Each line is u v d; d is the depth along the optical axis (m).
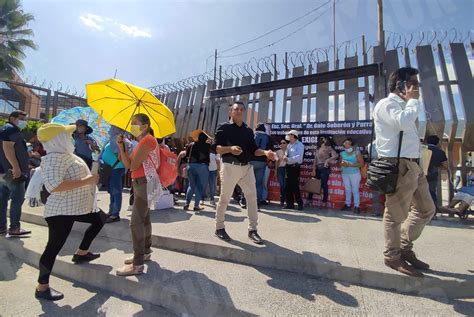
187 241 2.83
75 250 3.00
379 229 3.19
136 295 2.24
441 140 3.67
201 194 4.29
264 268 2.46
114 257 2.80
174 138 6.39
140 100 2.51
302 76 3.26
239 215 4.00
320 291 2.08
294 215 4.00
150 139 2.44
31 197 3.65
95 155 3.73
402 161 2.13
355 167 4.18
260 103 5.02
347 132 4.40
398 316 1.79
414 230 2.21
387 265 2.20
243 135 2.86
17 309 2.19
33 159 4.96
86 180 2.41
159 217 3.84
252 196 2.85
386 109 2.13
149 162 2.44
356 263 2.26
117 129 3.04
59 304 2.25
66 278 2.65
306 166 4.81
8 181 3.32
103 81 2.39
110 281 2.39
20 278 2.71
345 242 2.74
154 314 2.06
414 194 2.24
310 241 2.79
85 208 2.47
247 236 2.96
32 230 3.68
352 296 2.02
